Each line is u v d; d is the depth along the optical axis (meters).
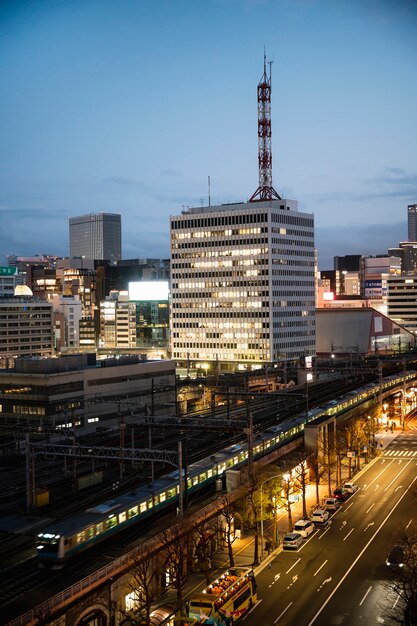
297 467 125.56
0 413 180.88
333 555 93.94
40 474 129.62
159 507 97.62
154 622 73.25
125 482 118.12
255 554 91.12
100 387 187.75
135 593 76.88
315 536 102.19
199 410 199.62
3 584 76.31
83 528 82.81
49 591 73.56
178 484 101.75
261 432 140.62
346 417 170.00
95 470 129.50
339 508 116.25
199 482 107.69
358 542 98.75
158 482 102.69
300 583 84.69
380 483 131.75
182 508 91.31
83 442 150.00
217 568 90.06
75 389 180.38
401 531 102.50
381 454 157.88
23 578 77.94
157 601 80.50
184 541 82.44
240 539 102.06
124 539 89.38
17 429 170.75
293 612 76.69
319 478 128.88
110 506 90.38
